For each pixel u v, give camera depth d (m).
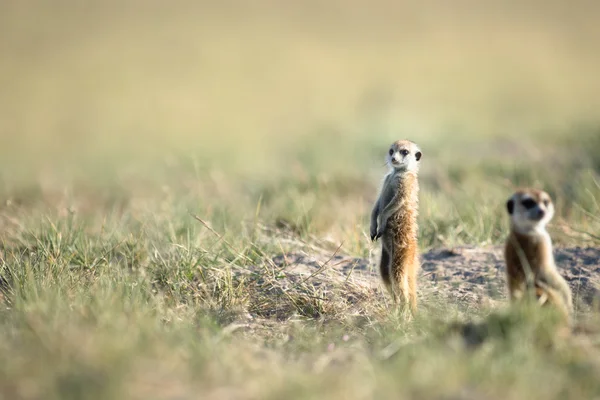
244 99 108.00
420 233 25.91
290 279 20.83
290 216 29.52
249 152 57.97
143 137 77.62
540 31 179.75
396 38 176.88
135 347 13.74
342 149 51.00
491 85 109.69
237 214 28.89
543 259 15.82
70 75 123.19
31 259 21.17
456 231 26.16
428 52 153.38
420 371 13.05
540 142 47.44
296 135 68.88
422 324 16.61
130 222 26.75
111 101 102.69
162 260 21.30
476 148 49.44
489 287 20.30
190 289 20.12
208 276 20.83
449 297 19.62
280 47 161.12
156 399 12.09
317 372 13.66
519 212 15.85
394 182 20.39
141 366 12.91
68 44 153.38
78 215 27.05
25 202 34.84
